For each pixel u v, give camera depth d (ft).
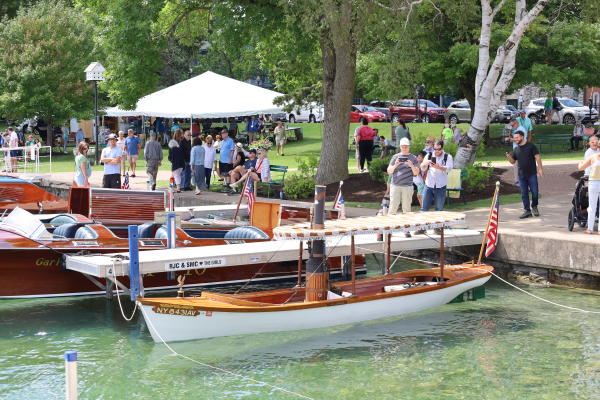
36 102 141.79
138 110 112.78
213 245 51.83
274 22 89.81
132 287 41.06
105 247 48.08
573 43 105.40
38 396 32.91
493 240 49.11
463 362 36.65
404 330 41.91
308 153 126.31
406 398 32.40
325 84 85.56
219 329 39.24
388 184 57.36
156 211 58.03
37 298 47.06
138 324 43.75
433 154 56.90
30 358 37.83
